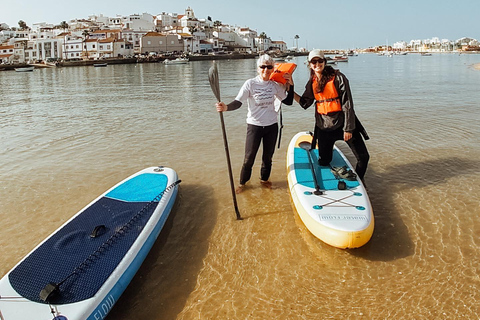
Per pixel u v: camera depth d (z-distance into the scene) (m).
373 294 3.73
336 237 4.18
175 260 4.39
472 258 4.21
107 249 3.96
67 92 23.62
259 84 5.38
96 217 4.59
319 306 3.60
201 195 6.10
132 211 4.73
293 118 12.24
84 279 3.52
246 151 5.91
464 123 10.65
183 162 7.76
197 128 10.94
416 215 5.21
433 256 4.28
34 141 9.75
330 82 5.27
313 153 6.50
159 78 35.75
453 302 3.57
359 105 14.75
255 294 3.79
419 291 3.74
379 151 8.15
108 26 118.56
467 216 5.12
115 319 3.55
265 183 6.48
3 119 13.20
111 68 66.50
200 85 26.53
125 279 3.69
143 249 4.11
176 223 5.21
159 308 3.66
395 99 16.28
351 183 5.25
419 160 7.44
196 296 3.80
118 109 15.13
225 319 3.49
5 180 6.93
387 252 4.40
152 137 9.92
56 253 3.88
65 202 5.96
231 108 5.11
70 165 7.72
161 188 5.38
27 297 3.29
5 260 4.41
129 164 7.71
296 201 5.04
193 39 108.31
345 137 5.27
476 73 32.66
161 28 129.88
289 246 4.60
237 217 5.30
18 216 5.51
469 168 6.88
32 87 28.67
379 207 5.48
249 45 139.25
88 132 10.70
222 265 4.27
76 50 93.06
